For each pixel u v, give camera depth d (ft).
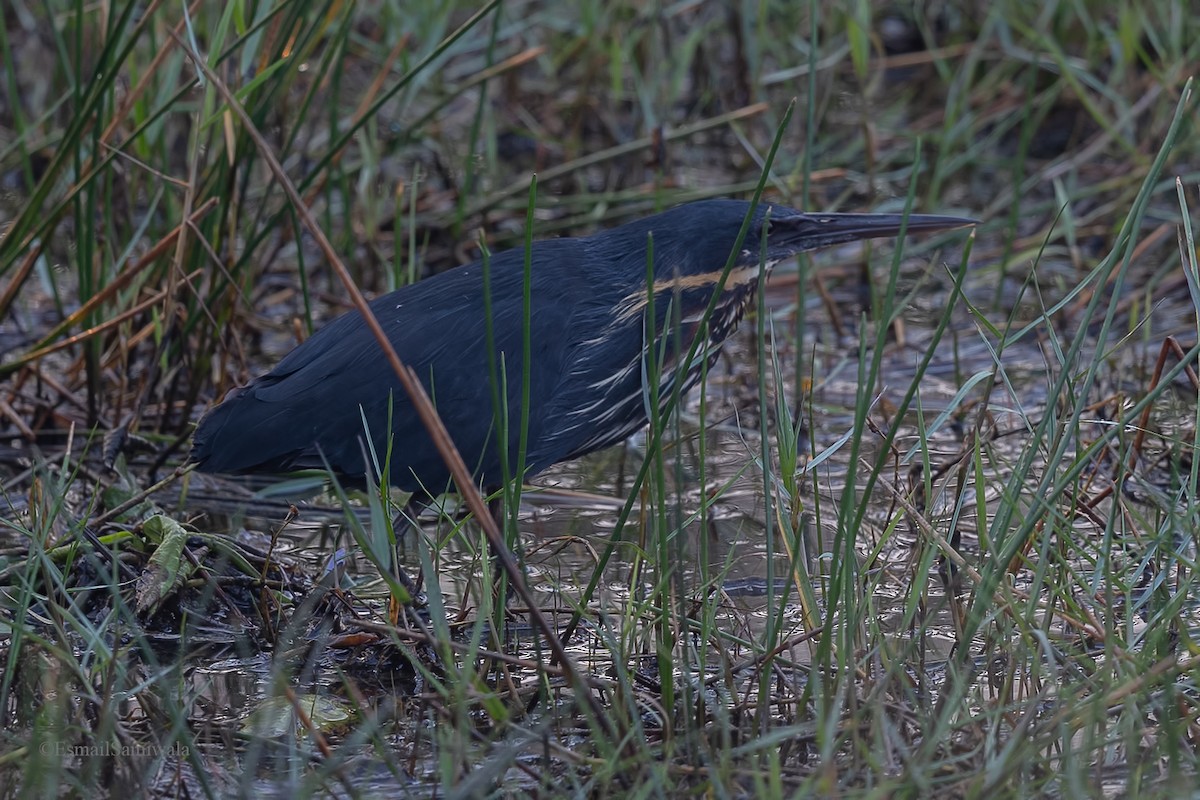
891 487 31.81
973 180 59.72
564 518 36.32
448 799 21.56
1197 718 23.21
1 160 47.09
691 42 58.44
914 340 47.52
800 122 62.90
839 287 52.03
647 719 25.53
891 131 59.98
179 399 42.83
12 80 47.55
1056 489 25.18
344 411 31.99
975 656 27.37
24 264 39.63
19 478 36.88
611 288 33.96
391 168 59.67
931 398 43.06
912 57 60.08
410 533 35.32
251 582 31.14
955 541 31.71
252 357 46.42
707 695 26.43
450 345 32.32
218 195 40.01
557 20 61.16
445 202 56.18
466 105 65.82
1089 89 61.62
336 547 33.37
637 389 34.65
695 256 34.47
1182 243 28.94
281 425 32.07
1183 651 26.73
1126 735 22.04
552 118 62.54
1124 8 54.24
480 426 32.37
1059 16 61.11
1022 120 61.46
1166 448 36.01
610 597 31.14
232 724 26.18
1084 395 26.04
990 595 24.62
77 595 29.45
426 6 56.54
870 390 24.18
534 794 23.02
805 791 20.61
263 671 28.58
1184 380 41.70
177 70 41.78
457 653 27.68
